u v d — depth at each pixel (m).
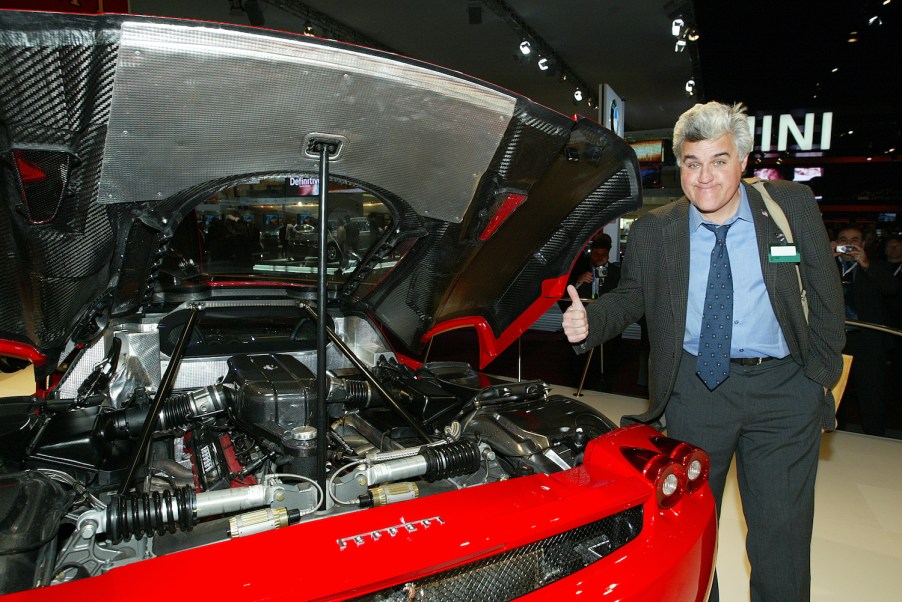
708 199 1.67
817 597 2.27
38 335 1.90
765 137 9.38
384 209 2.06
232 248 2.42
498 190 1.93
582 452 1.67
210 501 1.28
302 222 2.34
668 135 13.43
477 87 1.57
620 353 7.25
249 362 2.07
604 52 9.01
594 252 6.07
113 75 1.26
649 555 1.33
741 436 1.86
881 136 8.96
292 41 1.33
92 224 1.59
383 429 1.97
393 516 1.19
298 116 1.50
